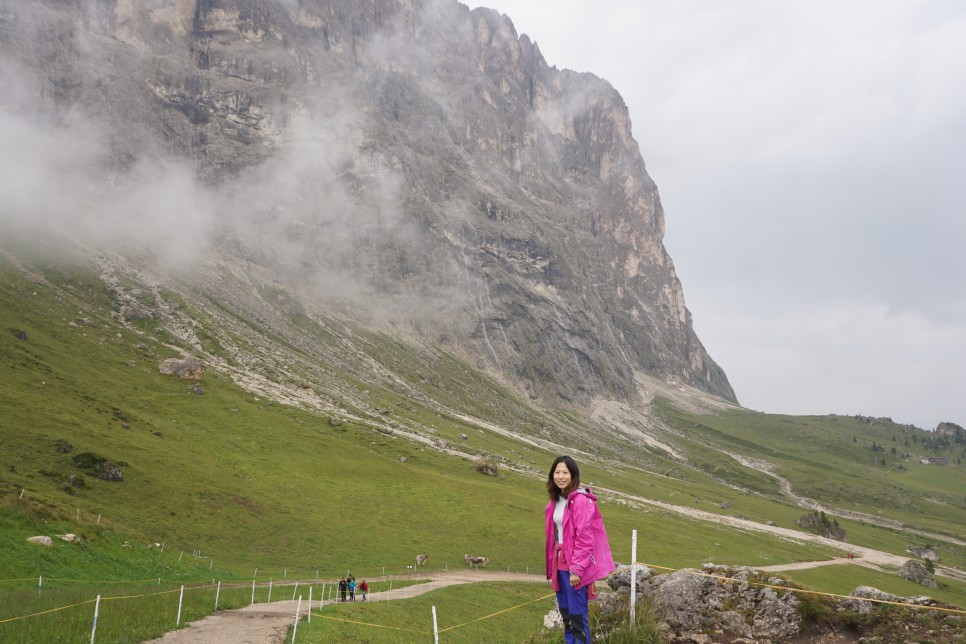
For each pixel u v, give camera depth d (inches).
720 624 565.0
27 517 2186.3
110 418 4813.0
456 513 5044.3
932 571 6284.5
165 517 3440.0
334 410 7834.6
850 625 555.8
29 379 4940.9
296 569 3216.0
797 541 7490.2
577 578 398.3
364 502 4847.4
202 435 5329.7
